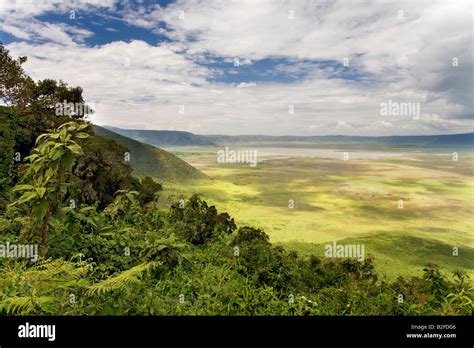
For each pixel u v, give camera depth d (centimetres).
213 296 583
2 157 1694
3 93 2812
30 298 337
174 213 1501
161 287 557
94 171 2009
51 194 507
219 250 1076
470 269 3002
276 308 552
